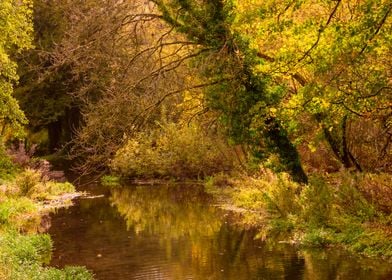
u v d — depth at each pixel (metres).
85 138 16.23
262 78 15.64
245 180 23.97
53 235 16.72
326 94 13.05
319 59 12.47
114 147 16.19
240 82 15.74
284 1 12.04
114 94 17.47
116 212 21.17
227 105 16.19
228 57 15.41
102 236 16.47
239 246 14.48
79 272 11.99
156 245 15.05
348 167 18.64
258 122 15.92
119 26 16.28
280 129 16.92
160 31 18.16
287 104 14.56
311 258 12.84
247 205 20.91
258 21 14.20
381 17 10.86
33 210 21.19
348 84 13.09
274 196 17.97
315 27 12.08
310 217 15.70
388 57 13.16
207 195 25.33
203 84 16.48
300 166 17.77
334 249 13.62
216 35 15.88
